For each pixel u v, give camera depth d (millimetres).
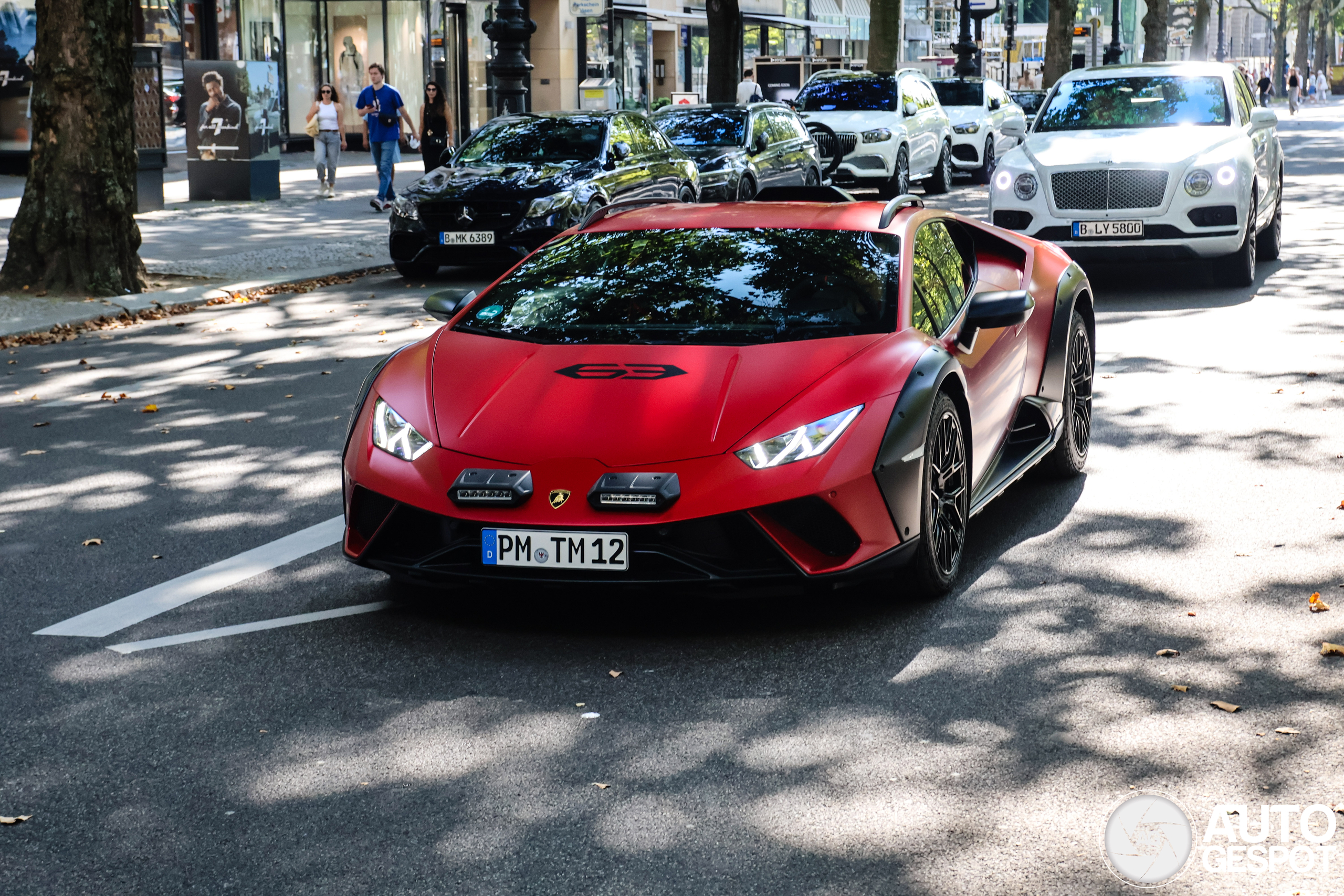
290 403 8812
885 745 3912
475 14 37875
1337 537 5750
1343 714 4051
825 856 3309
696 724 4074
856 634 4785
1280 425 7656
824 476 4605
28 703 4309
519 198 14203
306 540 6004
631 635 4805
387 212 20547
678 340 5215
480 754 3895
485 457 4742
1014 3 87250
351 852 3357
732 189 17953
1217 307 11727
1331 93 110312
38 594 5371
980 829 3426
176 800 3643
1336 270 13711
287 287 14070
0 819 3533
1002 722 4055
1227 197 12242
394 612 5082
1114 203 12406
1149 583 5262
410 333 11461
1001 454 5996
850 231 5801
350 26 35250
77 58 12727
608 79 29047
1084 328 6941
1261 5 100875
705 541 4555
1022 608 5016
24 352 10852
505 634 4832
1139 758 3801
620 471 4609
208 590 5371
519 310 5621
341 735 4035
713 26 26125
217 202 21781
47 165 12852
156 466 7328
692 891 3162
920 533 4902
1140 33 99125
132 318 12258
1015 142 31203
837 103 24250
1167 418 7902
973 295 6156
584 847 3369
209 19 30875
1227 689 4262
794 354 5027
